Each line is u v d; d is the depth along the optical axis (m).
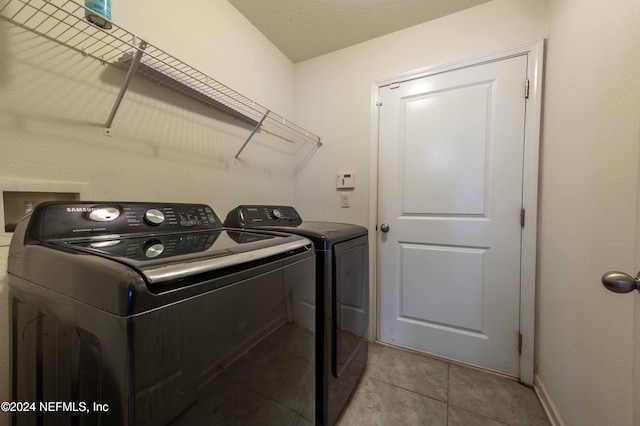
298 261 0.93
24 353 0.66
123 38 1.07
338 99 2.10
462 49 1.67
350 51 2.04
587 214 0.95
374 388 1.47
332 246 1.16
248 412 0.71
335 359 1.19
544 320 1.39
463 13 1.67
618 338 0.75
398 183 1.88
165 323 0.49
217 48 1.51
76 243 0.71
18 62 0.81
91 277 0.49
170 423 0.50
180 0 1.30
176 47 1.28
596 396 0.86
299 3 1.60
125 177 1.11
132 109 1.13
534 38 1.49
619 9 0.78
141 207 0.94
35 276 0.62
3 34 0.78
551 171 1.33
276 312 0.81
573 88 1.09
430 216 1.79
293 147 2.28
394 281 1.90
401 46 1.86
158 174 1.24
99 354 0.47
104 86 1.03
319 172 2.18
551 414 1.24
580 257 0.99
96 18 0.79
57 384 0.56
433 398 1.40
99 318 0.47
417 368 1.66
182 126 1.35
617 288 0.62
